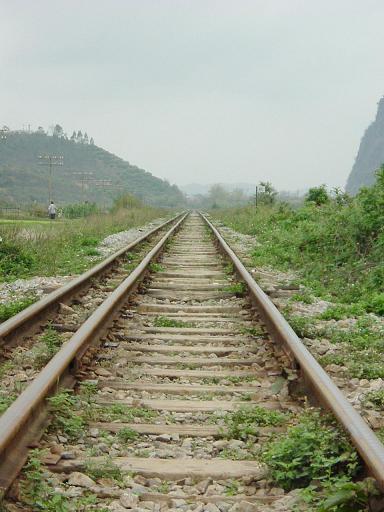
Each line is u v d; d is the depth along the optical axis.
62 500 3.58
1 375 5.95
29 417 4.30
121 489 3.85
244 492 3.91
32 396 4.41
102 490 3.80
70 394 5.37
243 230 26.92
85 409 5.10
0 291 10.93
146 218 39.22
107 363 6.50
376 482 3.36
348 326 8.38
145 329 7.99
